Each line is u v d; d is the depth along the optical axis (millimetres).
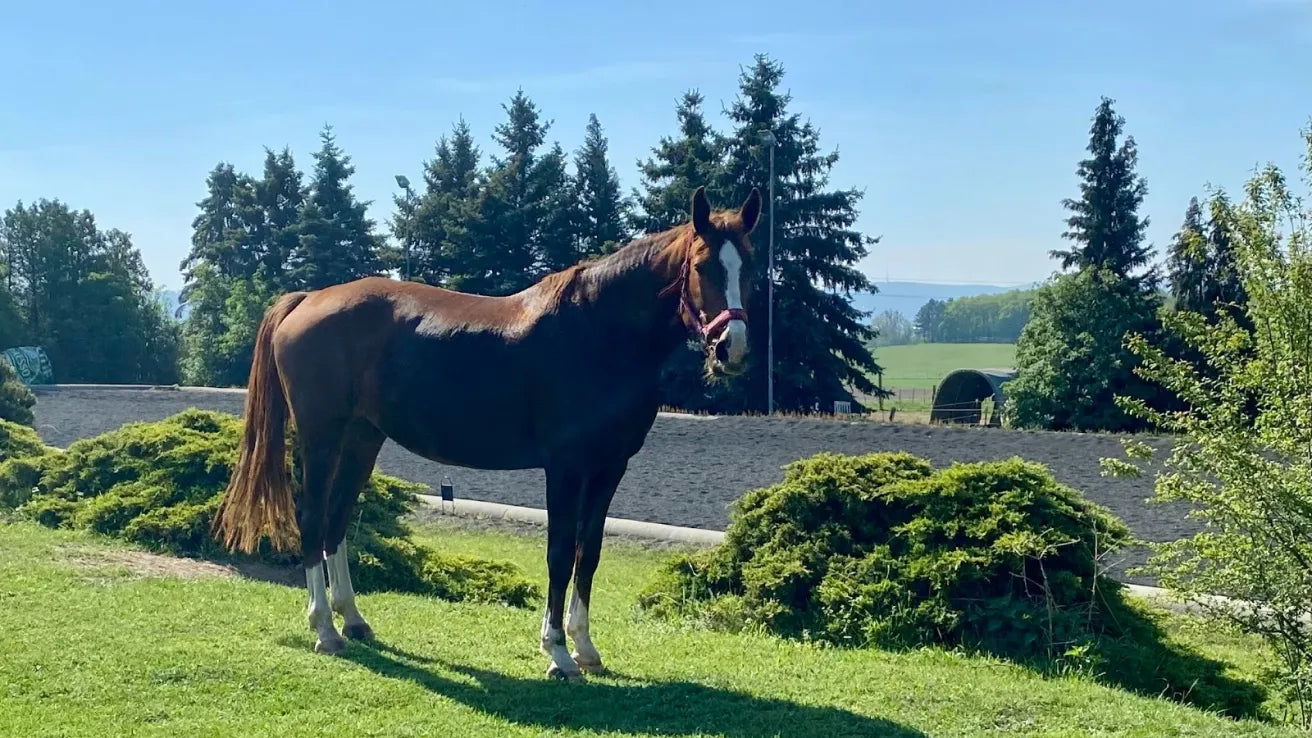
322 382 7520
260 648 7234
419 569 10625
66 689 6254
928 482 8930
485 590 10586
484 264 54312
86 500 11789
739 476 19422
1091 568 8367
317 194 65750
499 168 57688
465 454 7172
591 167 56656
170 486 11258
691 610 9320
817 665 7512
